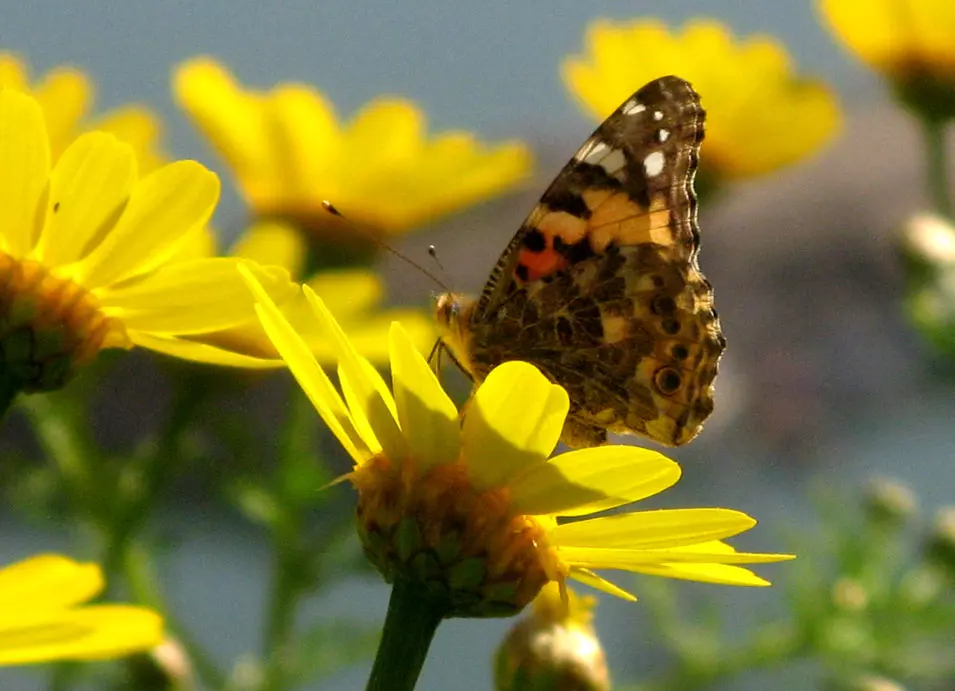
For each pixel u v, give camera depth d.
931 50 0.36
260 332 0.28
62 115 0.28
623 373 0.30
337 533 0.34
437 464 0.25
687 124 0.29
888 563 0.38
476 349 0.29
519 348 0.29
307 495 0.34
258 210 0.33
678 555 0.25
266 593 0.34
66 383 0.25
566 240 0.29
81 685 0.31
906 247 0.38
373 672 0.25
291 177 0.33
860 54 0.37
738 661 0.37
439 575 0.25
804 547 0.39
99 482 0.32
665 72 0.36
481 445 0.25
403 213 0.33
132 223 0.25
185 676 0.30
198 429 0.34
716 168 0.35
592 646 0.28
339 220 0.33
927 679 0.39
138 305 0.25
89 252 0.25
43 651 0.21
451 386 0.32
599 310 0.29
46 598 0.21
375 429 0.25
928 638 0.37
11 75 0.29
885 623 0.37
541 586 0.25
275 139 0.33
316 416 0.34
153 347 0.25
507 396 0.25
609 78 0.36
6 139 0.25
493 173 0.33
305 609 0.34
